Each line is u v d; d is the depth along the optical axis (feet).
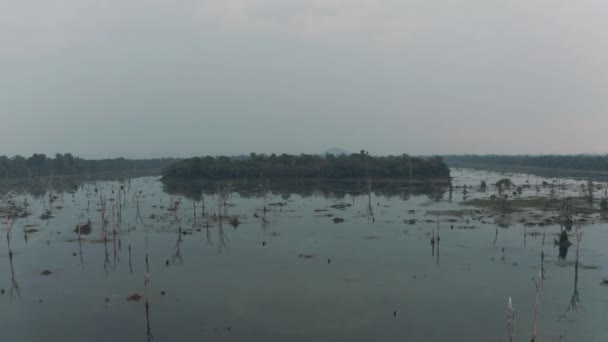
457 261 172.24
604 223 250.16
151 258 181.98
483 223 254.06
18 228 253.24
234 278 153.48
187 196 423.64
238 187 518.78
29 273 161.99
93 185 568.00
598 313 120.88
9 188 519.19
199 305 128.98
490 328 112.06
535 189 457.68
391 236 221.05
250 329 112.68
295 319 118.21
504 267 164.04
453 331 110.52
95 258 183.01
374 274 156.46
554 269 161.17
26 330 113.29
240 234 230.68
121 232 238.48
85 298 135.85
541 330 110.63
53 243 212.43
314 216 289.12
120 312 124.67
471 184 533.14
